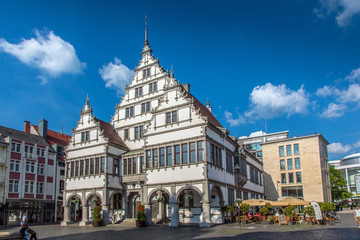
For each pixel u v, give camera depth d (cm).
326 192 6575
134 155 4338
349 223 3369
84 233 3047
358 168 11888
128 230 3172
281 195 6700
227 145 4175
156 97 4438
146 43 4756
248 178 5138
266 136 9200
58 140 6612
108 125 4778
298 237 2162
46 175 5741
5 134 5231
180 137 3631
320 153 6594
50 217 5681
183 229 3069
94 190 4225
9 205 4991
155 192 3678
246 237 2252
